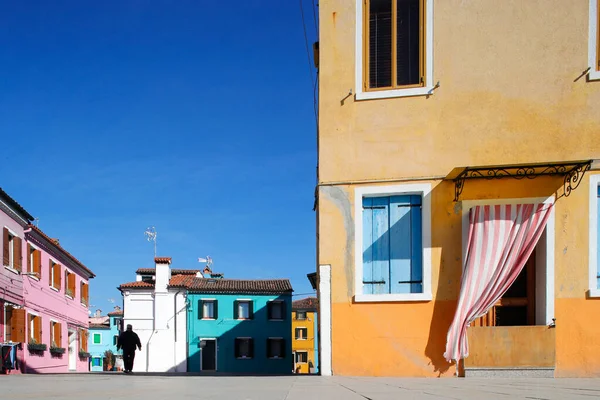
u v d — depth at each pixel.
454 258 9.49
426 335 9.37
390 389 6.02
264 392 5.57
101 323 69.94
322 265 9.81
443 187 9.69
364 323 9.55
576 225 9.29
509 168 9.29
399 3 10.22
